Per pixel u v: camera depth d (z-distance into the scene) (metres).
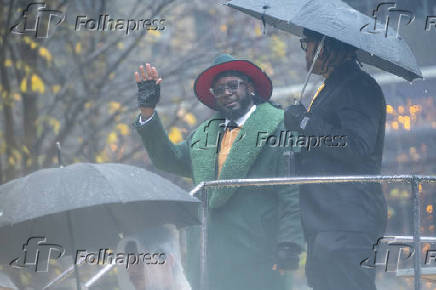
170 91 33.25
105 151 31.53
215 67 16.44
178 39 34.81
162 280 13.38
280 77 32.91
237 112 16.39
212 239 16.05
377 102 13.81
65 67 32.12
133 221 14.03
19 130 30.41
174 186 13.30
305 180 13.35
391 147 33.19
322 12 14.08
